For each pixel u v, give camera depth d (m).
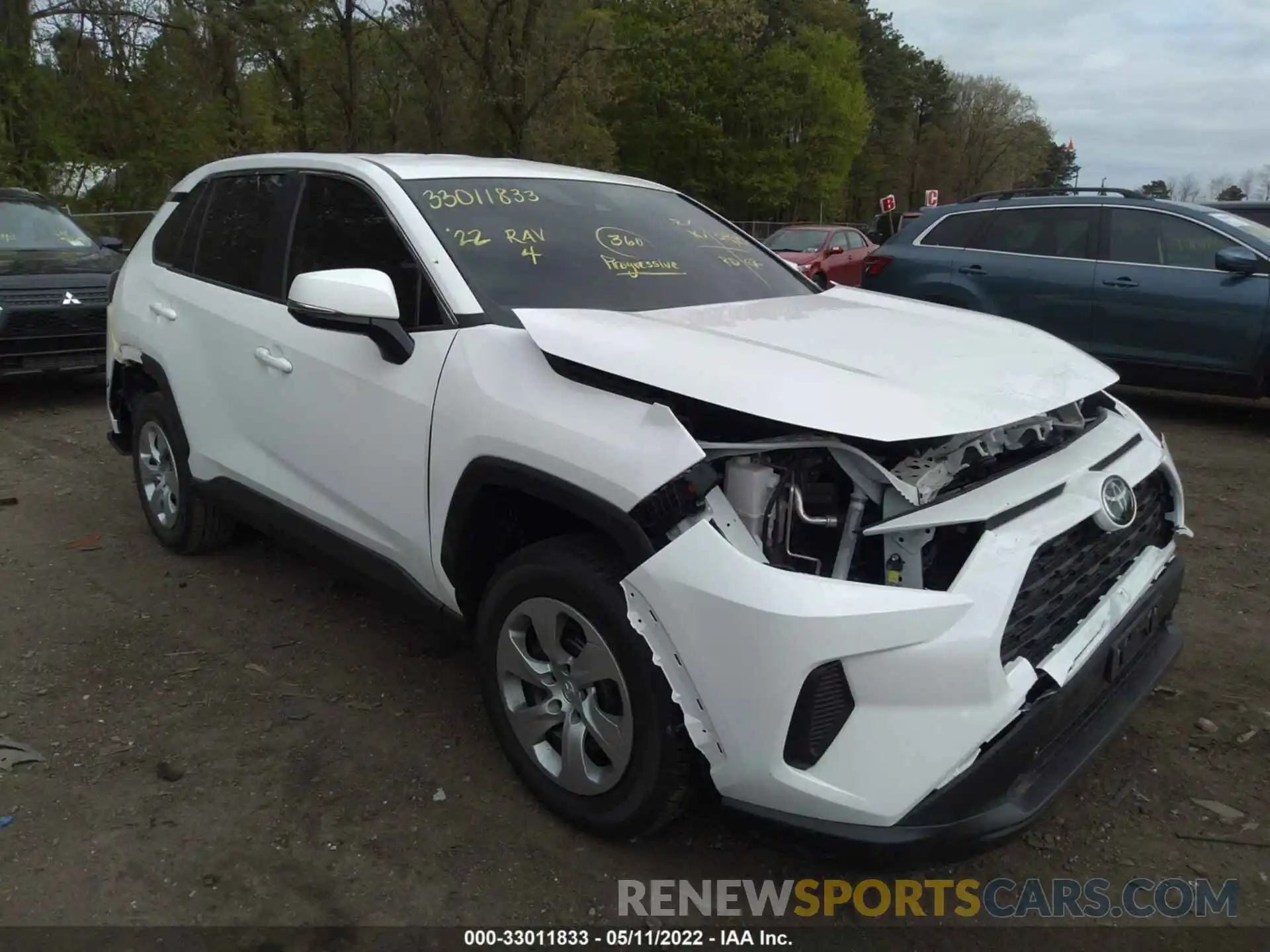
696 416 2.54
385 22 21.09
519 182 3.71
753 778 2.29
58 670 3.74
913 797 2.19
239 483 4.05
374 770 3.14
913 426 2.31
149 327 4.52
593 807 2.72
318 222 3.70
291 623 4.16
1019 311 8.16
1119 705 2.74
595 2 28.02
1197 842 2.89
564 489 2.56
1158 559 3.03
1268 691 3.69
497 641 2.92
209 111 21.02
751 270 3.88
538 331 2.78
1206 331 7.37
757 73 42.38
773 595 2.21
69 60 18.95
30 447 6.87
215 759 3.19
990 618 2.22
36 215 9.05
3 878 2.64
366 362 3.26
